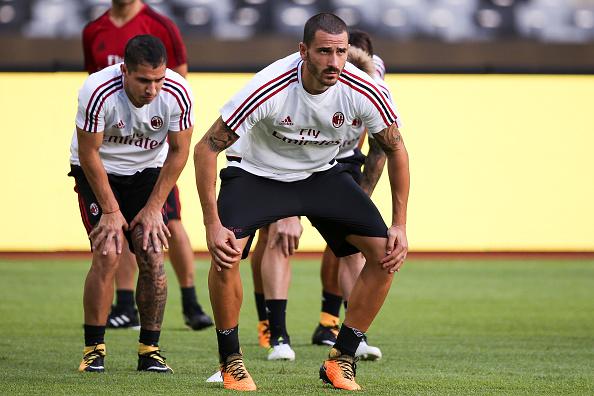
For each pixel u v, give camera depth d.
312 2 51.25
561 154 46.22
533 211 46.22
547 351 22.41
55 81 44.47
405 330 26.12
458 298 33.22
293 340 24.20
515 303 32.03
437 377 18.36
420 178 45.91
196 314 25.73
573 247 46.31
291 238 20.84
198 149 15.96
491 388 17.09
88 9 50.62
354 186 17.09
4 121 44.38
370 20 51.28
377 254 16.59
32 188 44.47
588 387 17.34
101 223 18.11
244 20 50.88
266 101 15.71
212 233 16.00
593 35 51.81
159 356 18.58
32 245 44.56
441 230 46.00
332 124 16.14
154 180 19.27
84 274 38.50
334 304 23.28
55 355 20.80
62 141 44.50
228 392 16.05
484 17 51.75
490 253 46.12
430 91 45.94
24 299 31.75
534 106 46.16
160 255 18.33
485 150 46.03
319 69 15.16
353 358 16.86
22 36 46.72
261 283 23.00
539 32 51.81
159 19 26.11
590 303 32.12
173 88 18.03
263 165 16.84
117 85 17.86
